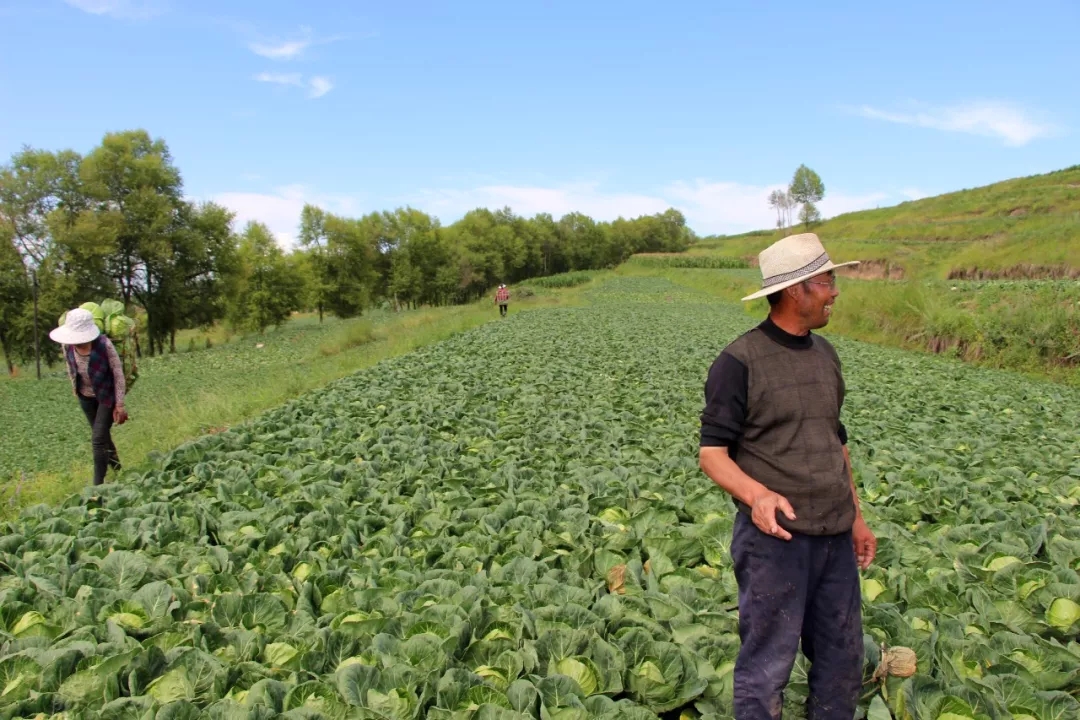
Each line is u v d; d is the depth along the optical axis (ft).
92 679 11.06
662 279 269.85
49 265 138.51
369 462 24.57
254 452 27.07
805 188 384.06
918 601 14.35
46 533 18.31
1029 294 73.82
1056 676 11.49
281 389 47.21
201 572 15.65
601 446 28.09
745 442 9.64
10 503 25.98
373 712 10.21
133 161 147.64
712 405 9.62
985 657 11.94
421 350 68.13
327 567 15.83
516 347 66.44
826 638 9.84
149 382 94.84
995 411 38.88
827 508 9.36
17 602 13.65
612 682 11.39
